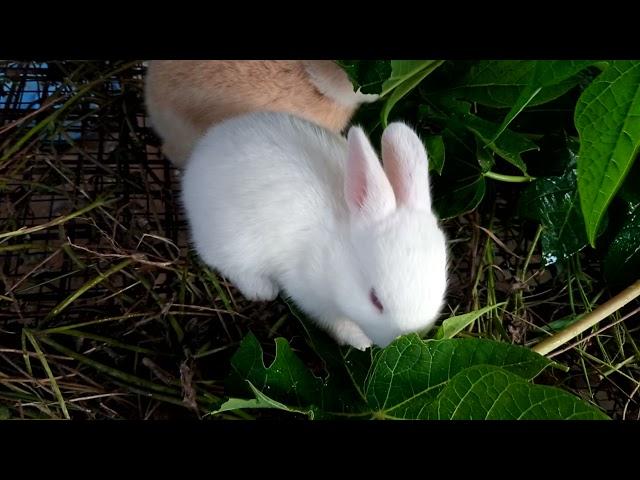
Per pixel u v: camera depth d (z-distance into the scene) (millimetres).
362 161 426
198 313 449
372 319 427
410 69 417
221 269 470
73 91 514
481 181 452
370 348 417
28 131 497
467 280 476
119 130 516
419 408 365
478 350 361
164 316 449
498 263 491
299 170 457
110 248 459
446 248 450
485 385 334
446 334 399
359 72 406
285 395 393
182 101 484
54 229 479
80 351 439
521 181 464
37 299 458
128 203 481
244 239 457
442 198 463
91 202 481
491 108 473
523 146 421
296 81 482
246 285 471
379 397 370
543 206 455
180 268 466
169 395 426
